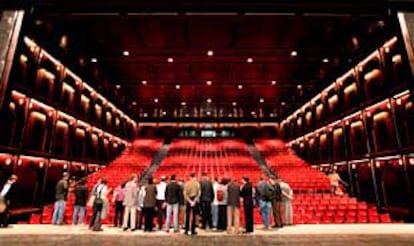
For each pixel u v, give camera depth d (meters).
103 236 7.62
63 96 16.17
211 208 9.09
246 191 8.65
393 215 12.66
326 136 20.03
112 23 14.88
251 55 18.44
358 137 15.81
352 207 11.66
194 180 8.39
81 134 18.52
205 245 6.64
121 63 19.64
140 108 31.69
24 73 12.45
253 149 27.69
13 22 11.52
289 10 12.09
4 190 9.45
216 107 31.81
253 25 15.09
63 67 15.98
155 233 8.20
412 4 11.55
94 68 20.00
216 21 14.72
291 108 28.12
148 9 12.14
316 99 22.22
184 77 22.27
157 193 9.22
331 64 18.88
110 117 24.11
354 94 16.25
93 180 15.95
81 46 16.98
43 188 14.06
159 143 29.23
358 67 15.67
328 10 12.00
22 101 12.59
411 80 10.65
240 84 23.64
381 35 13.20
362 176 15.35
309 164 23.22
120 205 9.83
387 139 13.33
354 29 14.88
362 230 8.87
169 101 29.19
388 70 13.12
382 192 13.73
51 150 14.83
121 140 27.20
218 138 31.47
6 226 9.38
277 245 6.63
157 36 16.27
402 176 12.32
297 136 26.41
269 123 32.00
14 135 11.98
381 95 13.52
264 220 9.16
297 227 9.72
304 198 12.55
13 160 12.01
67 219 11.00
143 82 23.31
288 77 22.00
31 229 8.85
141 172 19.52
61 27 14.70
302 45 17.09
